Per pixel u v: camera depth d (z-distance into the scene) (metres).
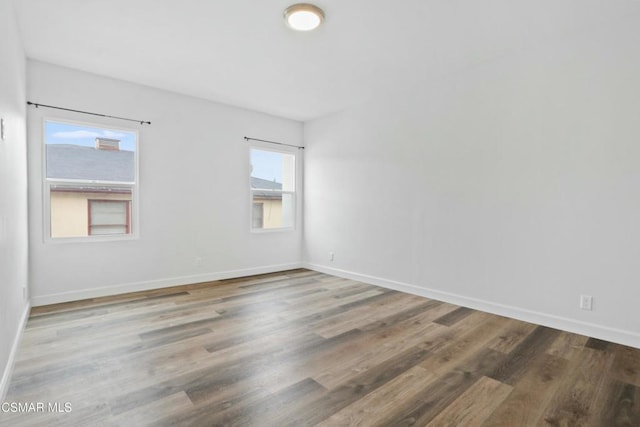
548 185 2.89
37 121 3.28
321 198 5.19
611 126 2.56
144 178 3.96
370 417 1.66
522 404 1.78
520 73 3.05
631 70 2.47
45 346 2.43
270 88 4.05
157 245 4.08
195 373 2.07
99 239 3.67
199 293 3.93
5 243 1.95
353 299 3.74
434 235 3.75
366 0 2.31
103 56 3.20
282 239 5.32
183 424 1.59
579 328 2.74
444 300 3.66
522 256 3.06
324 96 4.32
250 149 4.89
